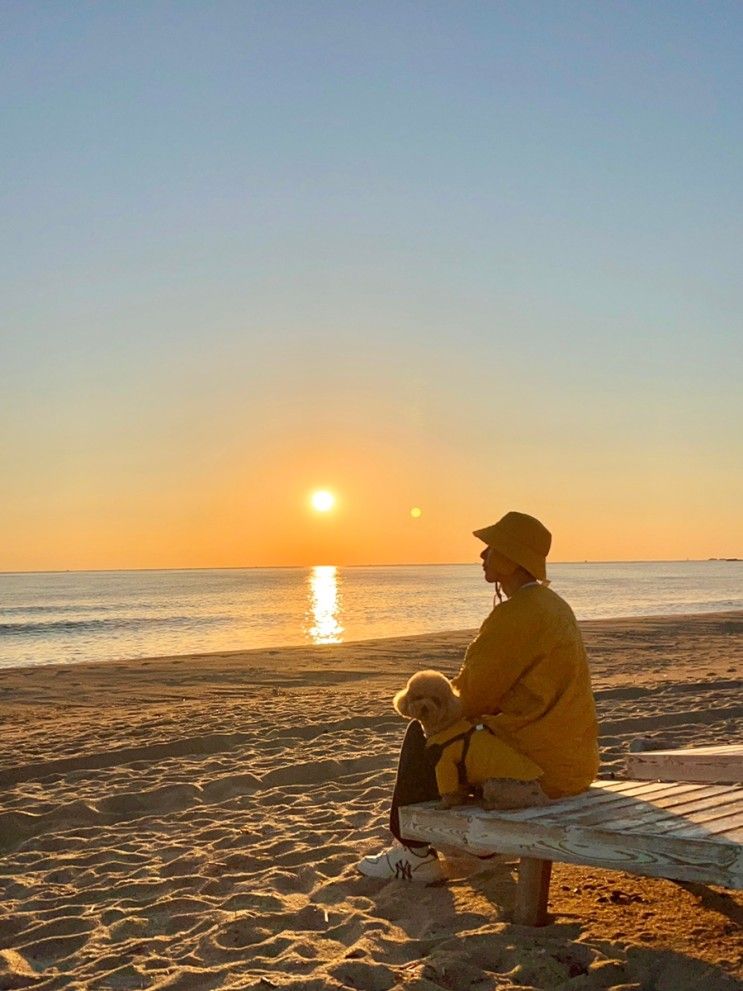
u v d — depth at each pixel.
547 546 4.24
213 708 11.18
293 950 3.83
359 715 9.91
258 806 6.35
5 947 4.08
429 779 4.14
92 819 6.23
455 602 57.00
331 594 75.00
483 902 4.29
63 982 3.65
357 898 4.42
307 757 7.81
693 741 8.32
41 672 15.84
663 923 3.97
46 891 4.80
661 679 13.19
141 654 24.70
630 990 3.36
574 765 4.05
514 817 3.70
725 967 3.51
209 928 4.12
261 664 16.75
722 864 3.15
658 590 73.62
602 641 20.97
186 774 7.33
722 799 3.91
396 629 33.34
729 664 15.79
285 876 4.79
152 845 5.54
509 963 3.63
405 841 4.47
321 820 5.94
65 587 106.56
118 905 4.52
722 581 103.81
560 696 4.02
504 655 3.98
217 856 5.25
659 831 3.37
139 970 3.70
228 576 191.38
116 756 8.05
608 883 4.52
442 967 3.55
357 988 3.45
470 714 4.12
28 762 7.86
